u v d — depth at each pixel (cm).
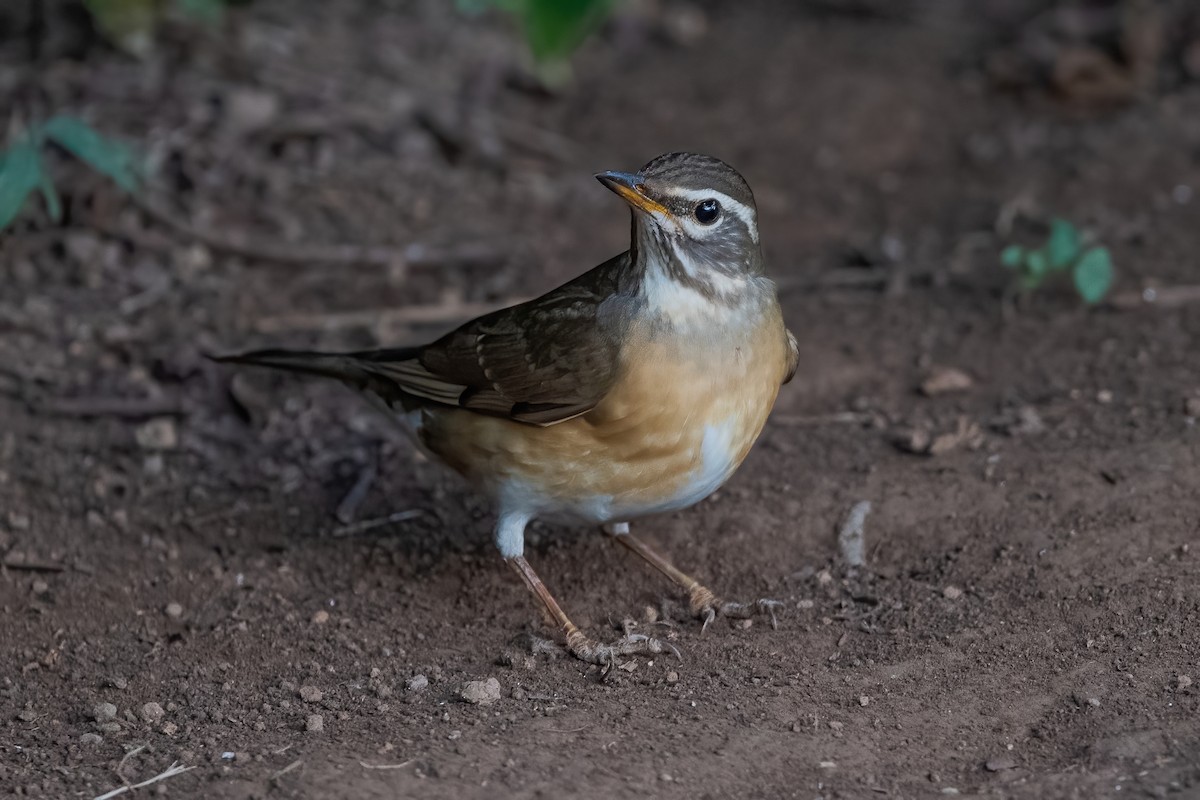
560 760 854
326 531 1165
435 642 1025
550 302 985
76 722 934
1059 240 1379
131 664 1005
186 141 1638
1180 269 1485
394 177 1709
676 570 1073
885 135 1862
